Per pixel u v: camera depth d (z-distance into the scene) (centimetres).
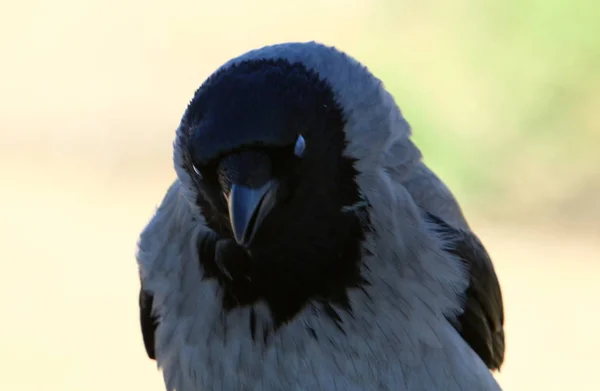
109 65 2214
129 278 1620
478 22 1755
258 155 568
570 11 1691
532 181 1684
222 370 664
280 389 659
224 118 564
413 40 1806
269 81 580
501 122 1697
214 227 624
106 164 1978
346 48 1877
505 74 1714
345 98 619
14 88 2169
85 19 2311
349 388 657
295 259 623
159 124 2055
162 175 1934
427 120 1697
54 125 2080
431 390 665
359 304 644
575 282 1555
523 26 1712
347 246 631
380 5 1911
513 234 1656
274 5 2169
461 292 692
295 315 643
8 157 1997
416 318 659
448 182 1680
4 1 2339
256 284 635
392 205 649
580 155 1681
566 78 1691
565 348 1456
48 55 2242
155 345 709
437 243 681
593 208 1669
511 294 1544
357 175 627
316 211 608
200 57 2183
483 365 694
